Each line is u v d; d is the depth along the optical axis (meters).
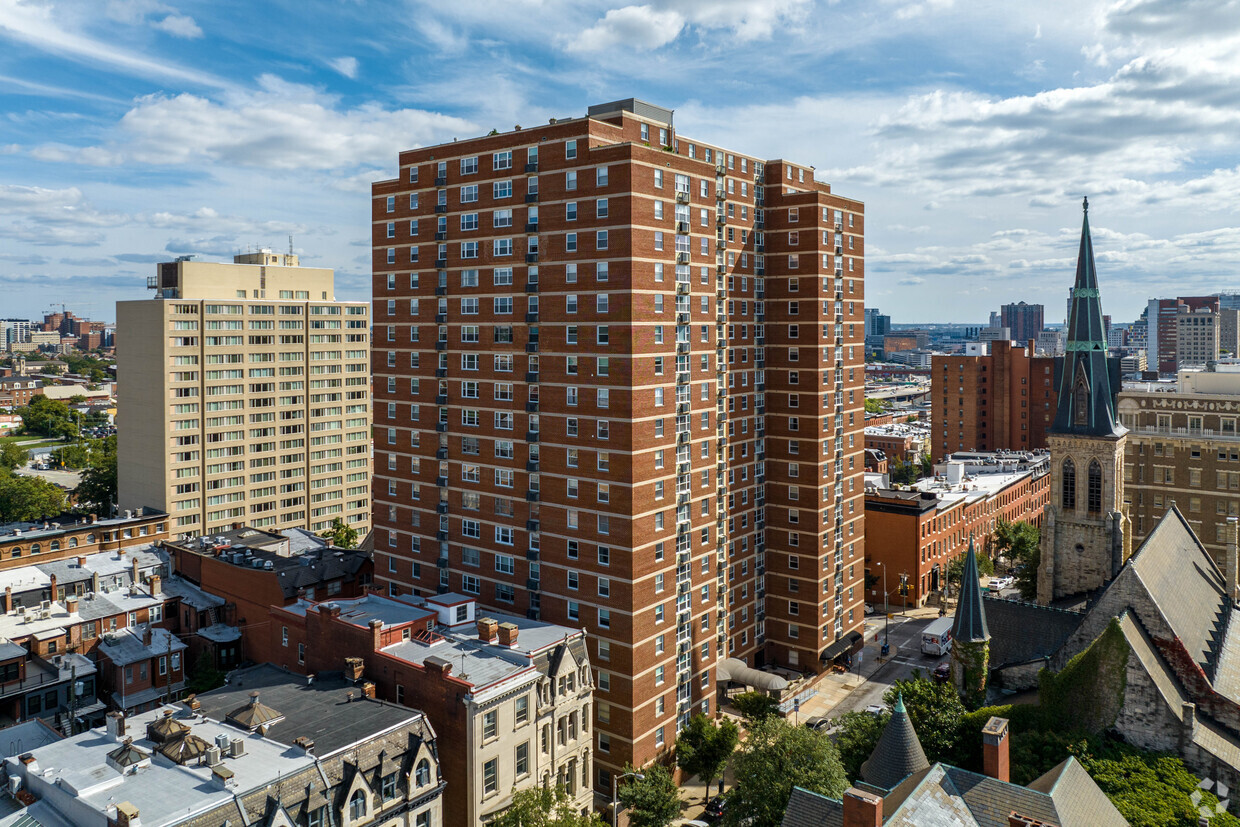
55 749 59.03
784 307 113.44
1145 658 68.75
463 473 97.62
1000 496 181.75
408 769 61.66
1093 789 50.66
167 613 109.69
